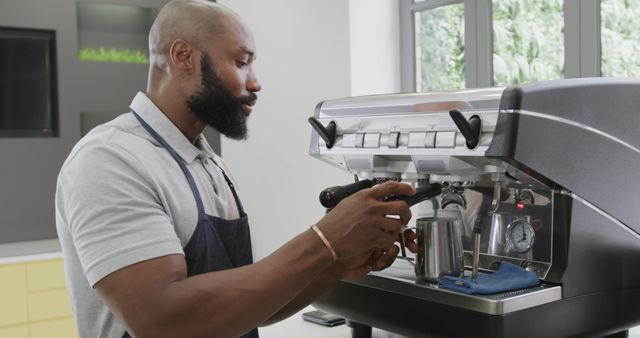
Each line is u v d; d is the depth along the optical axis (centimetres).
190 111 115
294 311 119
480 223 114
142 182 102
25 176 333
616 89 113
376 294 122
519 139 100
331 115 134
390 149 120
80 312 111
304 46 336
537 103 103
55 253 303
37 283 298
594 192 111
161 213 101
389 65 321
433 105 114
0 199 327
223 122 115
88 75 347
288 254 98
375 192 102
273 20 355
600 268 113
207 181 118
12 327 293
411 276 120
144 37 371
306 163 341
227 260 116
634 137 115
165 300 94
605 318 114
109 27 359
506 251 118
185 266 100
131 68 361
